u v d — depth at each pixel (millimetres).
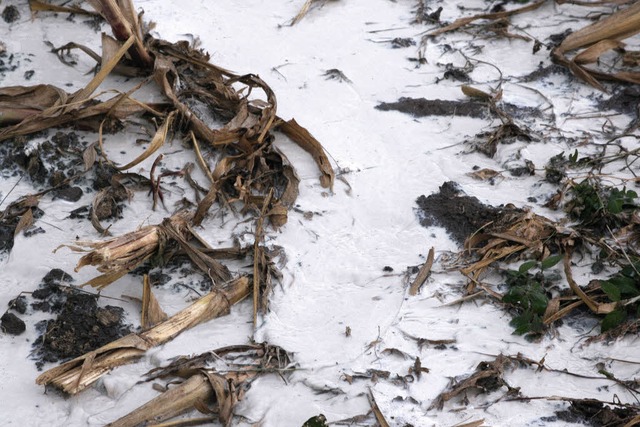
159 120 5418
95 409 3803
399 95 5801
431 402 3822
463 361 4012
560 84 5945
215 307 4242
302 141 5277
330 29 6449
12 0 6551
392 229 4805
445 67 6070
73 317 4164
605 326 4094
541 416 3758
